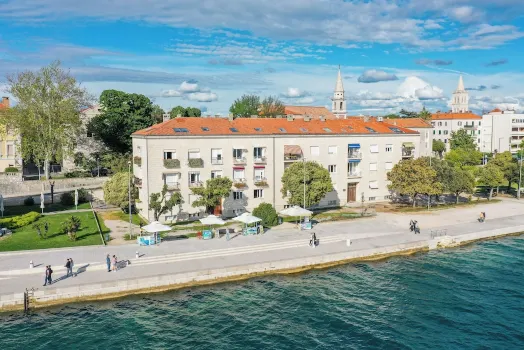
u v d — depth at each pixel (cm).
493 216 7225
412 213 7325
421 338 3491
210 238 5591
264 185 7131
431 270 4956
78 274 4316
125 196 6625
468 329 3641
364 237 5828
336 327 3650
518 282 4616
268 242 5481
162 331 3553
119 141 9506
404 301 4153
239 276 4609
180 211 6594
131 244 5275
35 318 3741
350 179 8106
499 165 9356
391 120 12988
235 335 3506
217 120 7300
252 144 7069
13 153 8875
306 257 4944
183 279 4362
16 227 5828
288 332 3562
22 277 4231
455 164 12062
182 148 6594
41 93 8094
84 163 9150
